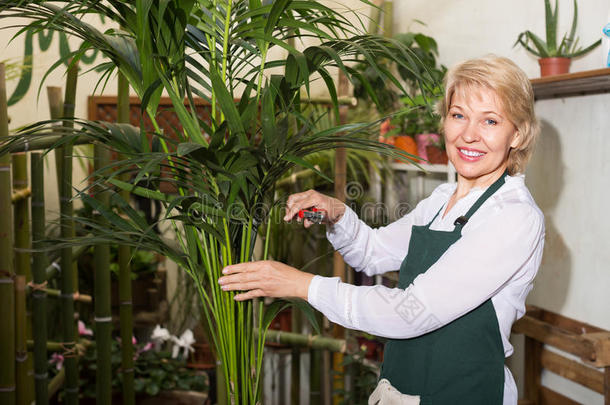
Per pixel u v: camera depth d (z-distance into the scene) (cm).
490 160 120
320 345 231
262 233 267
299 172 270
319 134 112
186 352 299
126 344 221
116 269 293
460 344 120
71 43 315
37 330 193
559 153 221
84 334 280
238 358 123
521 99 117
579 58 204
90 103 313
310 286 117
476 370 120
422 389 124
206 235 124
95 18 310
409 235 150
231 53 127
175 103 106
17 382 189
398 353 131
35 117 314
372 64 102
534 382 228
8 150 117
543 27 220
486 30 255
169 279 332
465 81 118
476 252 115
